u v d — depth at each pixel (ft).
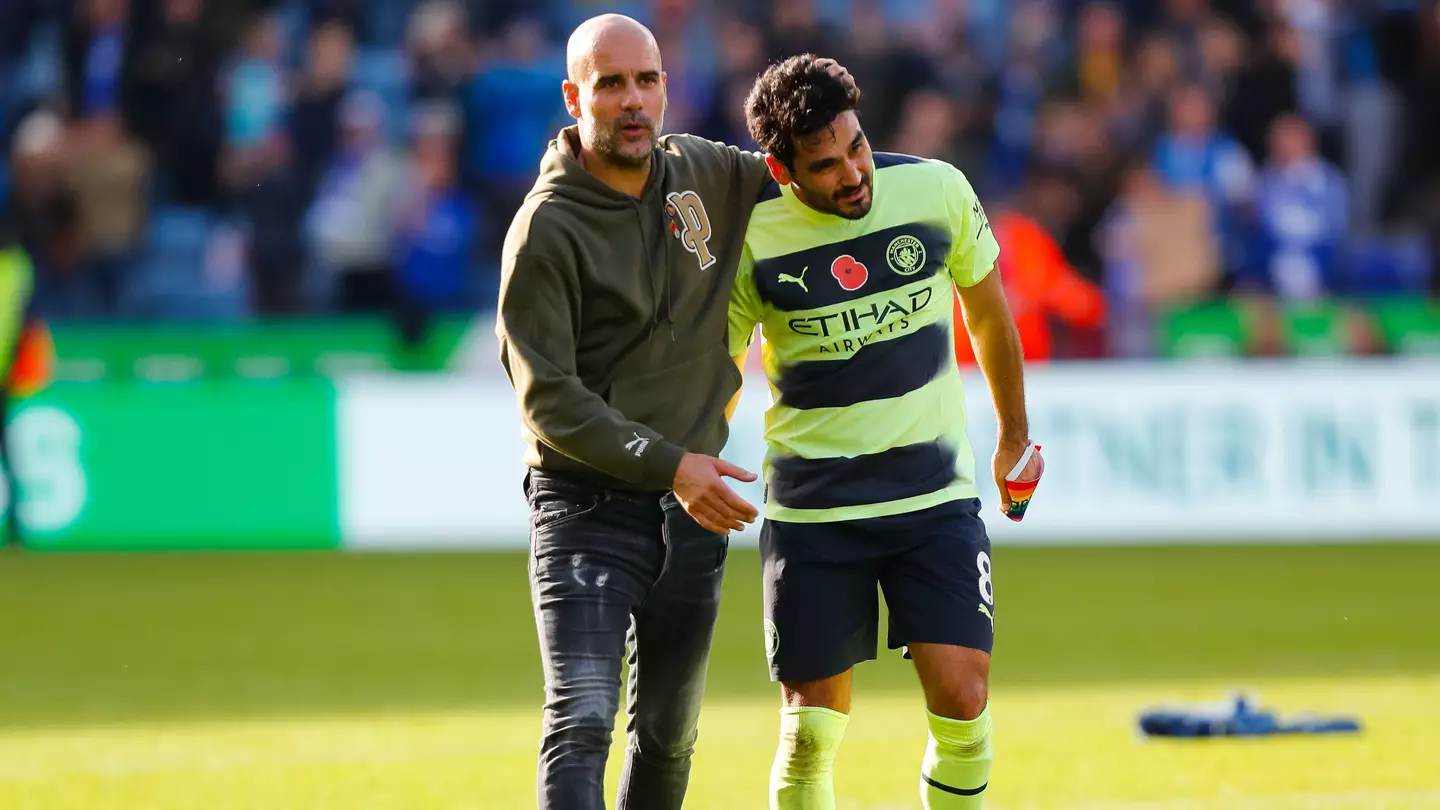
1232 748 72.08
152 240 166.71
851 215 48.57
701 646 49.70
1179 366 147.43
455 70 172.14
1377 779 65.72
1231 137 175.11
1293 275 167.32
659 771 50.83
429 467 148.97
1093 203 167.32
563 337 46.65
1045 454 145.59
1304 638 104.01
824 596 49.67
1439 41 180.96
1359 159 177.78
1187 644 102.27
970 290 51.34
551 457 47.80
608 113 46.11
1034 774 67.62
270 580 134.92
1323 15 181.57
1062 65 177.06
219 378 150.20
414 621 114.83
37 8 175.42
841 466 49.70
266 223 165.48
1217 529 146.41
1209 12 181.57
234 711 84.58
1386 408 147.64
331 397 148.97
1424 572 134.62
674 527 48.29
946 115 170.91
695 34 175.94
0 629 112.98
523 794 65.87
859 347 49.67
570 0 181.88
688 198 48.60
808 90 47.11
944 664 48.55
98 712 84.89
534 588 48.32
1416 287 172.04
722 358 49.62
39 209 165.37
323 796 65.67
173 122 171.63
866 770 69.46
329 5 180.55
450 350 152.56
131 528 149.07
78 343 149.28
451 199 164.14
